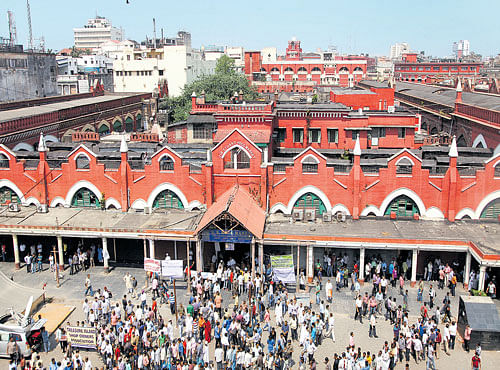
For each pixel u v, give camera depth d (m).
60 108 70.00
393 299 37.69
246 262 45.28
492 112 55.75
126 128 95.88
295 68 168.50
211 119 66.62
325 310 38.19
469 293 40.56
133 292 41.34
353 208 46.34
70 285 43.06
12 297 38.22
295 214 45.62
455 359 33.00
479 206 45.59
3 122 53.97
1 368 32.59
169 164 47.88
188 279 41.22
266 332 35.97
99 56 176.00
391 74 177.25
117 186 48.59
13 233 44.91
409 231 43.12
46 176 49.38
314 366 30.48
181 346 32.12
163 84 118.50
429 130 82.94
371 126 61.25
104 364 32.34
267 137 54.16
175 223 44.66
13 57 91.44
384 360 30.34
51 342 35.25
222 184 47.72
